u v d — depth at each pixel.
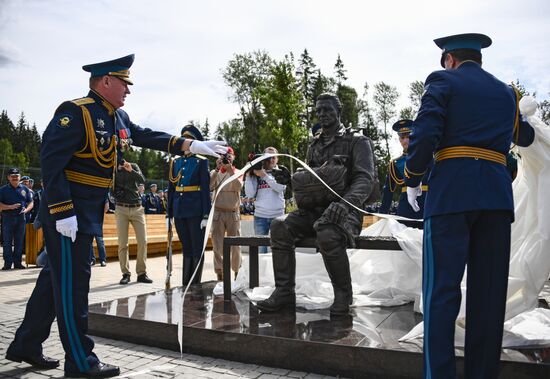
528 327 3.50
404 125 6.38
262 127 47.12
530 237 3.70
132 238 11.91
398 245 4.32
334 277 4.40
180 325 3.20
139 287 7.40
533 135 3.16
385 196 6.67
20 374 3.39
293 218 4.66
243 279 5.79
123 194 7.77
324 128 4.79
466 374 2.79
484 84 2.81
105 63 3.53
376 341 3.38
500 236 2.70
